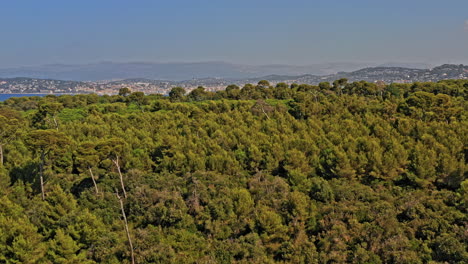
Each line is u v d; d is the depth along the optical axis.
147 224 39.31
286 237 35.28
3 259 31.25
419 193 38.34
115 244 34.81
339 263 31.06
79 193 45.06
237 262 33.38
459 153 44.50
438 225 32.44
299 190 41.94
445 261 29.17
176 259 33.38
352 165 45.44
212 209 39.06
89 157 43.53
